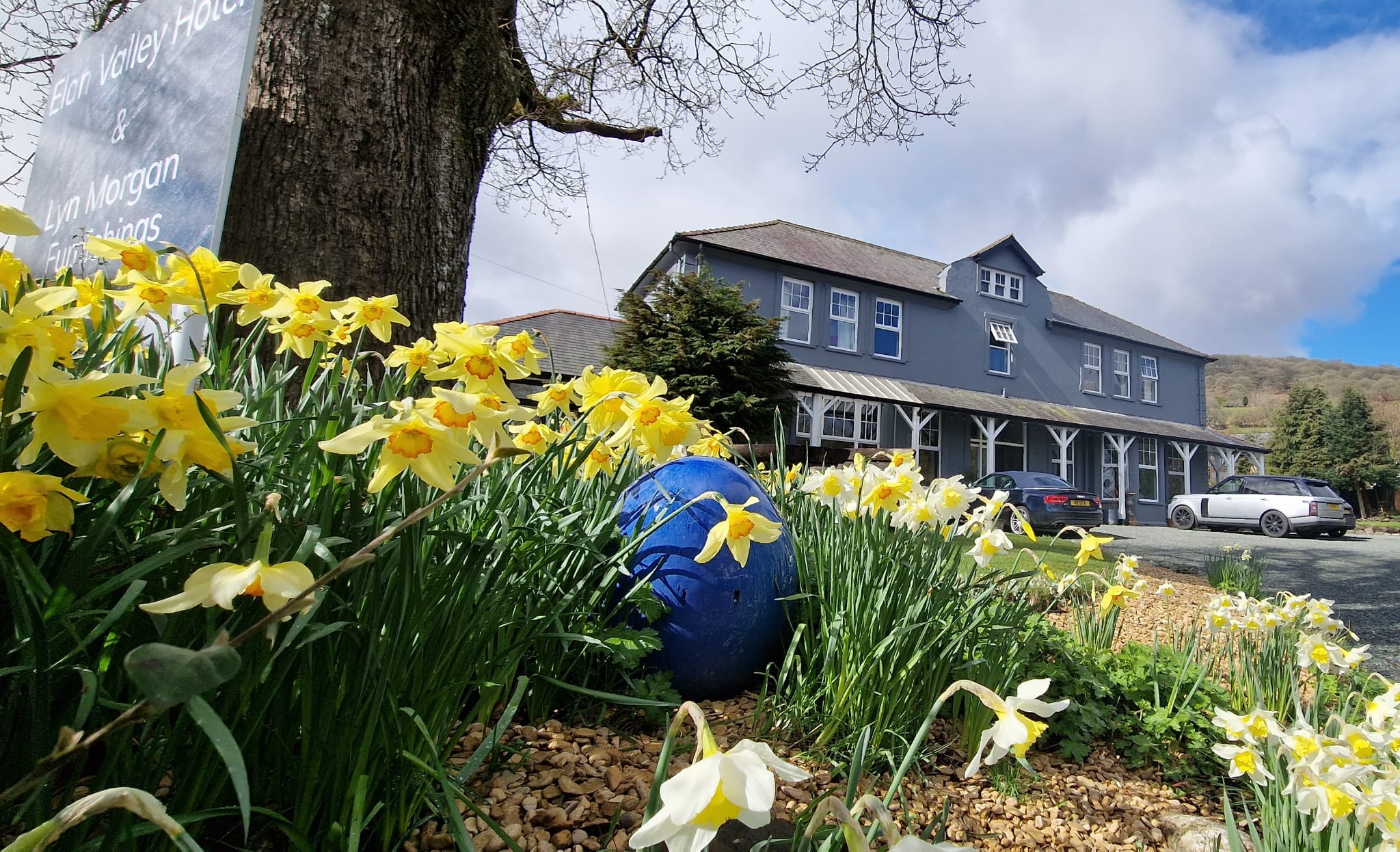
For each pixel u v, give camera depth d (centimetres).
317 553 92
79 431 69
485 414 94
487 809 135
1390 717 202
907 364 1864
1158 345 2370
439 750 129
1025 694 92
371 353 153
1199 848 179
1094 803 200
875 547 203
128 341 127
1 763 76
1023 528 223
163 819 49
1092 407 2189
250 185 312
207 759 90
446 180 363
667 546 202
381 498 105
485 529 139
